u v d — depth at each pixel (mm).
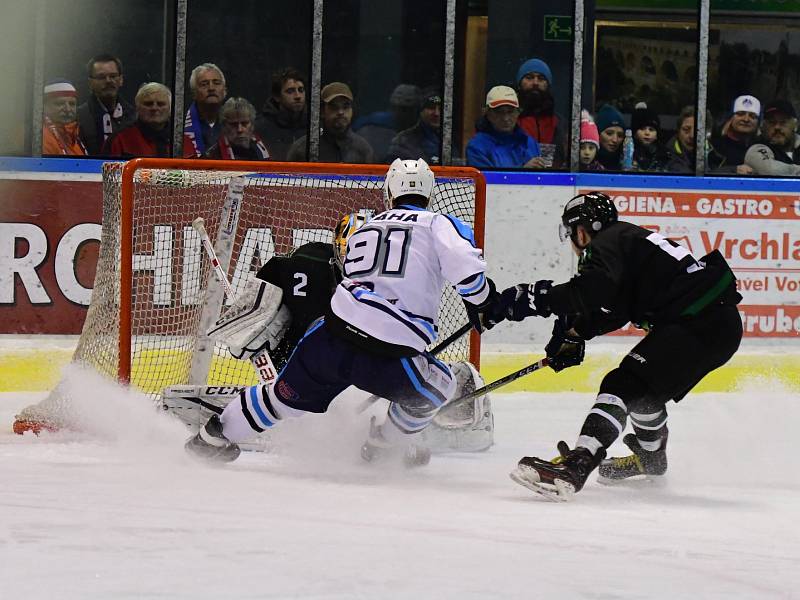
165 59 23406
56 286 22188
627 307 11922
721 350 11742
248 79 23906
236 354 13852
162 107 23438
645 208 24141
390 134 24594
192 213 19562
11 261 22062
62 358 20797
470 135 24734
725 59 25875
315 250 14203
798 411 19484
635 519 10367
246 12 23734
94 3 22844
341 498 10781
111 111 23141
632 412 12414
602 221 12023
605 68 25094
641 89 25281
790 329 24484
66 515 9383
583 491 12188
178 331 18562
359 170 16391
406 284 11781
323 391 12148
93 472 11867
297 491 11102
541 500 11250
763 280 24406
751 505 11508
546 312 11609
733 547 9203
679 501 11672
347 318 11742
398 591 7332
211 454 12586
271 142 24188
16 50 22594
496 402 19750
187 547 8344
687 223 24250
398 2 24297
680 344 11570
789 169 26109
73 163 22250
